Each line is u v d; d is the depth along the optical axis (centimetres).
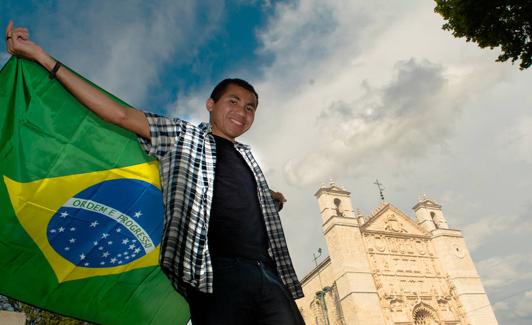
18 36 247
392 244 4884
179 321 415
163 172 242
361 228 4812
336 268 4544
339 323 4494
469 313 4612
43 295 340
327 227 4772
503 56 985
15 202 331
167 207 226
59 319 1950
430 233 5184
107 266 375
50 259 347
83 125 359
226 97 299
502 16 939
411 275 4734
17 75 323
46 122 340
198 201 229
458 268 4897
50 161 346
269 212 282
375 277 4522
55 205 348
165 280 404
